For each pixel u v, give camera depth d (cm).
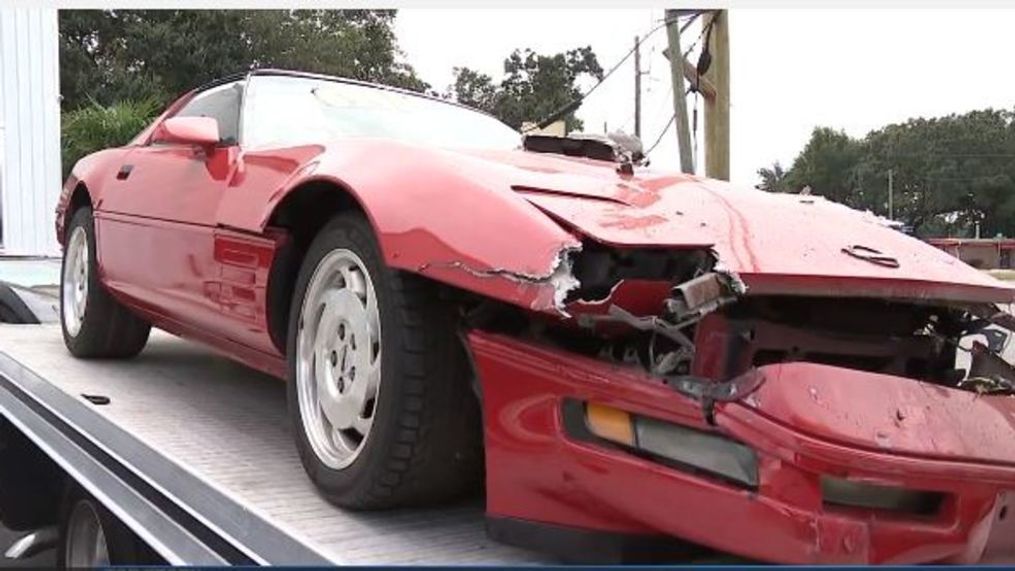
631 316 190
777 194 279
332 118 365
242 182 311
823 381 181
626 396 192
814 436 173
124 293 402
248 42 2852
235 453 288
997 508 183
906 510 181
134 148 430
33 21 1080
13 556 346
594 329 195
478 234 209
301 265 278
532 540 209
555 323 205
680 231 207
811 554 173
